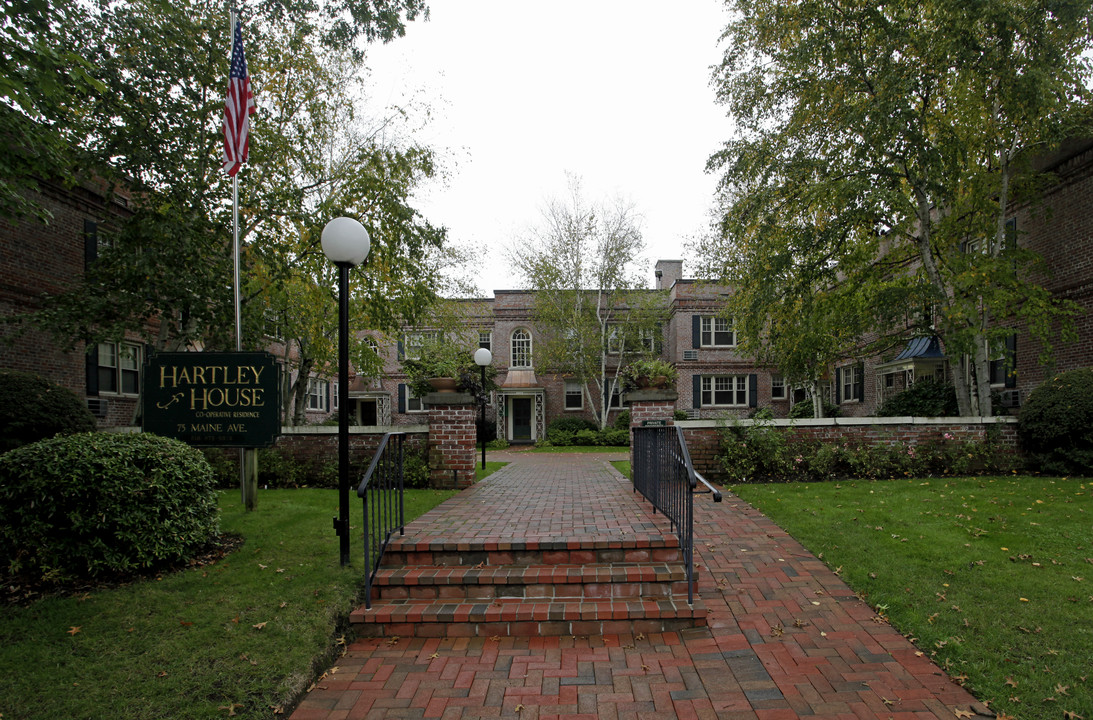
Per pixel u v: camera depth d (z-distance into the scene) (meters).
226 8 10.07
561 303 24.59
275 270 10.41
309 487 8.93
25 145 6.87
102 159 8.96
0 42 5.78
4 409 8.33
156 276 9.14
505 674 3.36
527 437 27.25
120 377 14.14
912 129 10.41
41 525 4.10
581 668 3.41
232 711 2.83
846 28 11.10
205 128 9.70
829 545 5.43
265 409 6.48
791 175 12.70
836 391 23.72
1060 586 4.23
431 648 3.72
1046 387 9.30
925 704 2.96
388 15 11.07
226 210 9.98
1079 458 8.71
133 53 9.23
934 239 12.43
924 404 15.68
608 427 24.42
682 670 3.36
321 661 3.42
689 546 4.00
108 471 4.27
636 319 24.36
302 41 11.24
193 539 4.69
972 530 5.64
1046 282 12.86
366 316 13.88
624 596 4.16
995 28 10.04
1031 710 2.85
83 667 3.15
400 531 4.90
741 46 12.77
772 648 3.61
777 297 12.80
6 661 3.16
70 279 12.40
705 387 25.91
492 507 6.34
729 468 9.07
